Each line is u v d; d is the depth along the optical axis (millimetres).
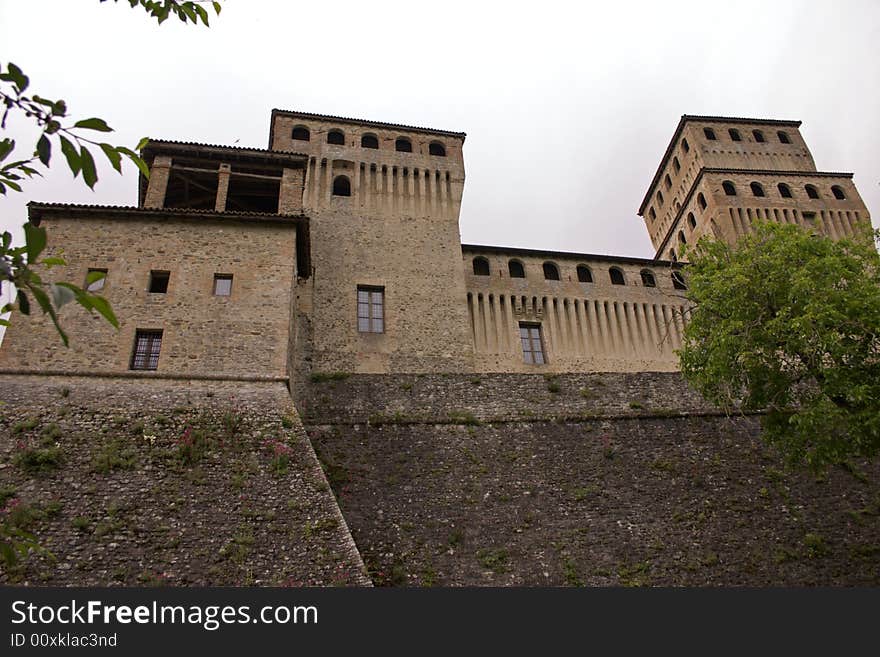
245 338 22266
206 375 21109
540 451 24281
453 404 25938
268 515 16656
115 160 5363
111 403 19594
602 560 19984
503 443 24531
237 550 15500
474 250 40500
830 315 17906
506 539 20484
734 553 20406
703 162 52781
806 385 27781
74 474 16984
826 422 18016
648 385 27828
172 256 23703
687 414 26375
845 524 21516
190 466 17906
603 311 40312
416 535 20281
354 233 37844
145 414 19422
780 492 22781
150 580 14352
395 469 22781
